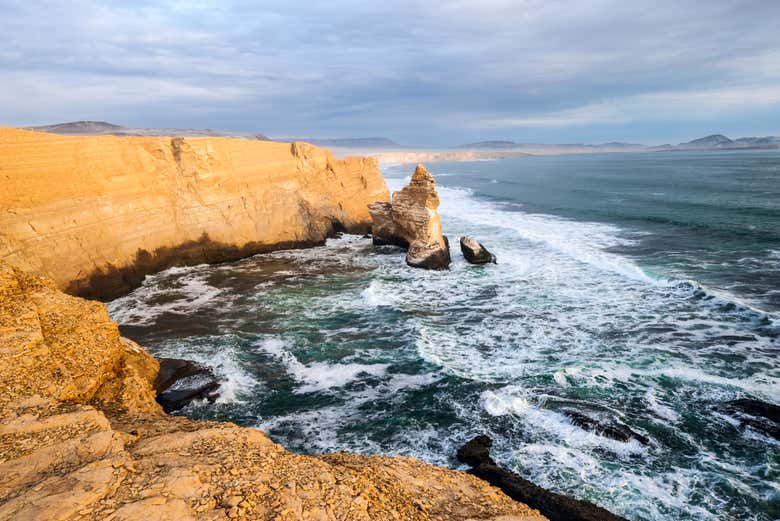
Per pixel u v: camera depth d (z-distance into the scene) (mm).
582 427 12078
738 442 11562
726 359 15703
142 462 7078
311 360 16469
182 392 13609
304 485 6824
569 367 15258
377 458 9164
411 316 20219
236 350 17141
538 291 23391
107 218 23969
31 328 10500
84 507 5715
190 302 22562
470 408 13320
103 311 12750
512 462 11055
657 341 17250
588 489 10133
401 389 14500
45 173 21203
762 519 9234
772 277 23906
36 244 20156
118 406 10531
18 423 7898
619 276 25031
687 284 22078
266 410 13492
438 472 9078
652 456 11117
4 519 5359
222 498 6254
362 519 6348
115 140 25531
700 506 9602
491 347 17266
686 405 13125
